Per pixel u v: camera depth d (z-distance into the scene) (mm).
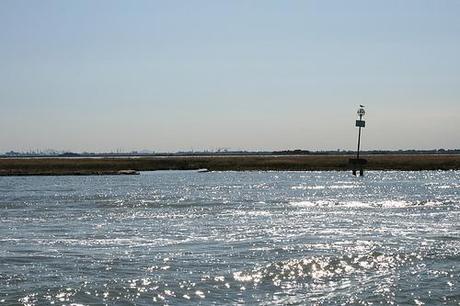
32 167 139750
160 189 82812
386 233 38062
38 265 28469
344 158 183500
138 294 23125
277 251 31328
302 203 60406
